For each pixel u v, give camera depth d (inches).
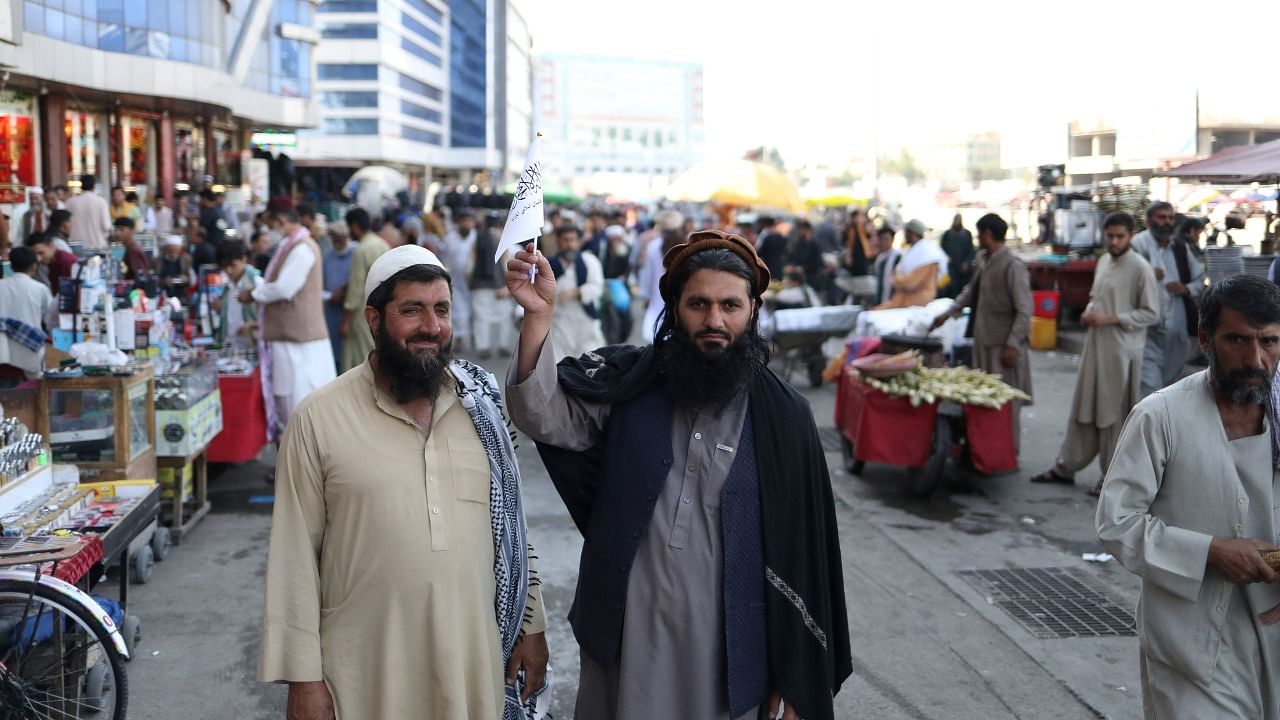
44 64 886.4
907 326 378.0
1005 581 244.1
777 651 109.5
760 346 114.1
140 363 251.6
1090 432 318.7
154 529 234.4
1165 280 364.2
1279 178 450.3
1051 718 177.9
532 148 111.6
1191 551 116.8
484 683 111.3
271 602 107.0
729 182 821.9
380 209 959.0
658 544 110.3
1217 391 121.0
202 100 1159.0
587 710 116.0
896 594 235.1
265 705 179.8
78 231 593.0
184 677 188.7
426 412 112.9
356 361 374.9
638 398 114.0
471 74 5191.9
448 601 108.8
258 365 321.7
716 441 111.3
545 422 112.0
